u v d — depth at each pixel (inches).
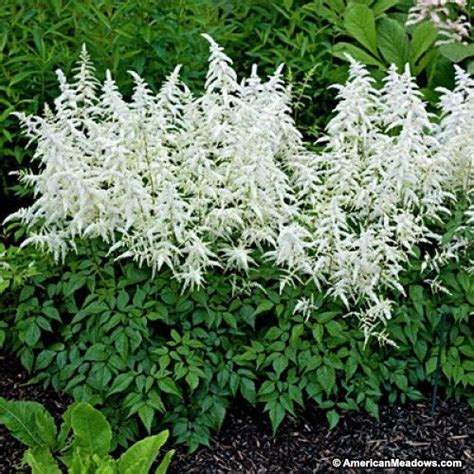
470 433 83.7
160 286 83.1
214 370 82.4
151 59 102.5
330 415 82.1
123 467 72.2
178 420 81.8
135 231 82.4
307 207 90.4
